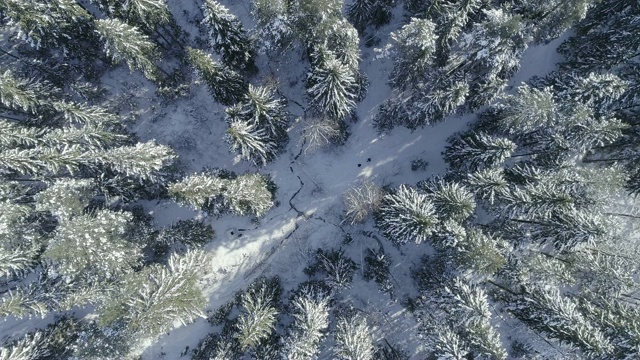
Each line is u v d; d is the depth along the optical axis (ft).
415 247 121.90
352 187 124.16
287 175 125.29
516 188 97.81
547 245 115.03
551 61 124.57
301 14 97.86
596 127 96.12
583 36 116.47
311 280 120.26
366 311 120.57
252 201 107.04
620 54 103.71
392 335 121.08
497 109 108.27
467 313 96.17
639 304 109.50
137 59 104.42
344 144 125.18
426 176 123.75
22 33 105.09
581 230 94.53
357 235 122.42
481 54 99.76
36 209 95.91
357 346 101.76
